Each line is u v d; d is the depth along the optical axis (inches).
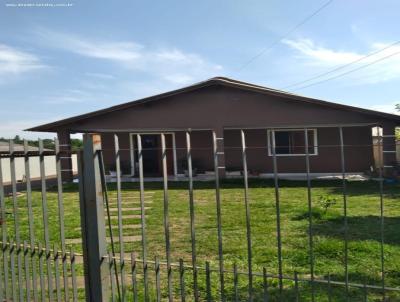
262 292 140.3
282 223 254.8
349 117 587.2
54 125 612.4
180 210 324.8
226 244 207.2
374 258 172.1
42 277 125.0
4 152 125.6
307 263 170.1
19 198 434.9
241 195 414.3
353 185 485.7
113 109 607.8
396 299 128.6
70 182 598.9
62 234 119.6
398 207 310.5
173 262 179.8
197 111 609.6
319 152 635.5
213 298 137.5
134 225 270.4
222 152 603.2
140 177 106.2
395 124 574.2
